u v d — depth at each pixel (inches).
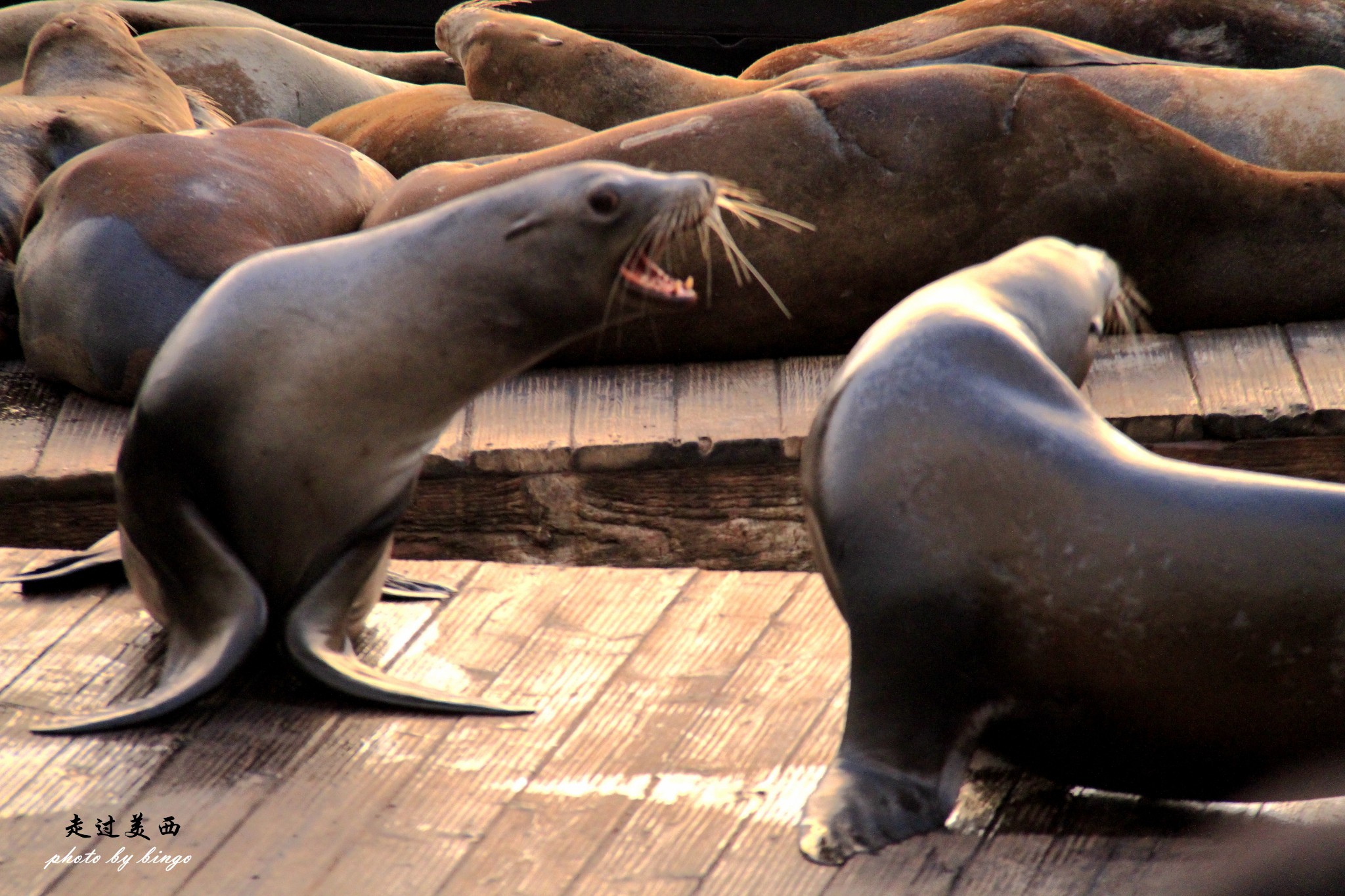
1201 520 407.8
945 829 449.4
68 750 498.0
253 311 490.3
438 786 481.4
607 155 852.0
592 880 434.0
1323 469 773.3
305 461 501.4
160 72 1208.2
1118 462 422.6
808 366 856.9
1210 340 853.2
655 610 598.5
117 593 614.5
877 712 450.3
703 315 846.5
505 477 783.7
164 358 496.7
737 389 832.3
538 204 474.3
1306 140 1031.0
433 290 484.4
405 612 599.8
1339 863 425.1
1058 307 503.8
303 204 911.0
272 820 463.8
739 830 454.0
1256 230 845.2
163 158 884.0
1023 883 426.3
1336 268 849.5
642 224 467.8
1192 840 445.4
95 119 1040.8
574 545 794.2
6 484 772.6
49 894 428.1
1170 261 851.4
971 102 844.0
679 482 781.9
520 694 538.9
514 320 489.1
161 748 501.4
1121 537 412.5
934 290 489.7
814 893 424.8
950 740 444.1
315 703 530.9
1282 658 402.9
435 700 523.5
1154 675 414.6
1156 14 1205.7
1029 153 841.5
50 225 863.7
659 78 1173.1
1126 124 839.1
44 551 650.2
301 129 1057.5
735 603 601.0
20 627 584.7
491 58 1213.7
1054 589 417.1
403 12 1841.8
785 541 786.2
